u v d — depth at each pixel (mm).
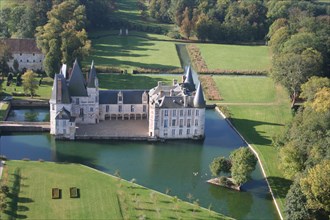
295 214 153750
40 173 181250
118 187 175000
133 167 198250
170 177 191250
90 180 178625
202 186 185000
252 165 180750
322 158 163500
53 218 152375
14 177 175625
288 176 179625
